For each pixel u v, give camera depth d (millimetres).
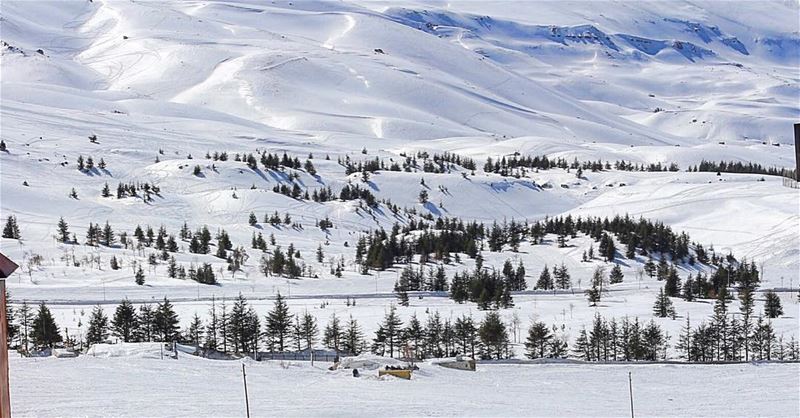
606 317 184250
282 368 113750
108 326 164375
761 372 128125
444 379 114750
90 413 77312
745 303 182625
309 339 154375
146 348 126750
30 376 96438
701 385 117188
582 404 98562
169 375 102250
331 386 101562
